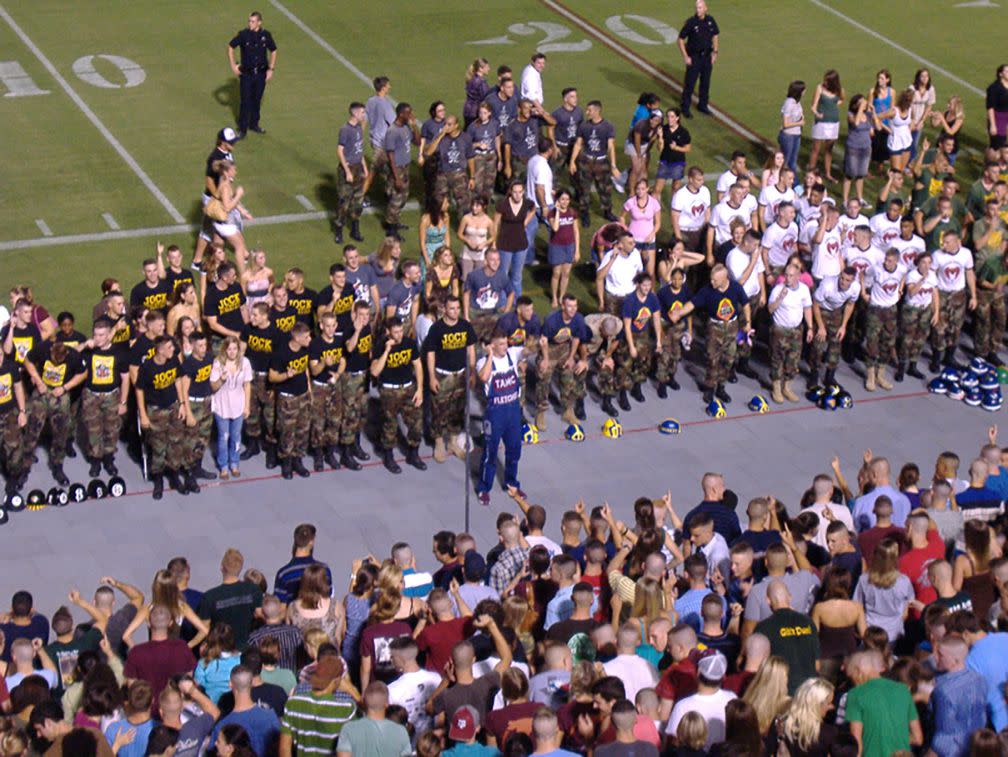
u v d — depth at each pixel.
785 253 25.05
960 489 18.84
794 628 13.96
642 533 15.77
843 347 25.69
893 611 15.22
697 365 25.27
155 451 20.97
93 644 15.40
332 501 21.28
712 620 14.41
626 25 39.09
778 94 35.34
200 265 26.17
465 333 21.66
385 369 21.52
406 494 21.55
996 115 32.00
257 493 21.34
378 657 14.55
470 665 13.38
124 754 13.02
